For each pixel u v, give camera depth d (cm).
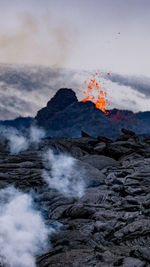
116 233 666
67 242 648
